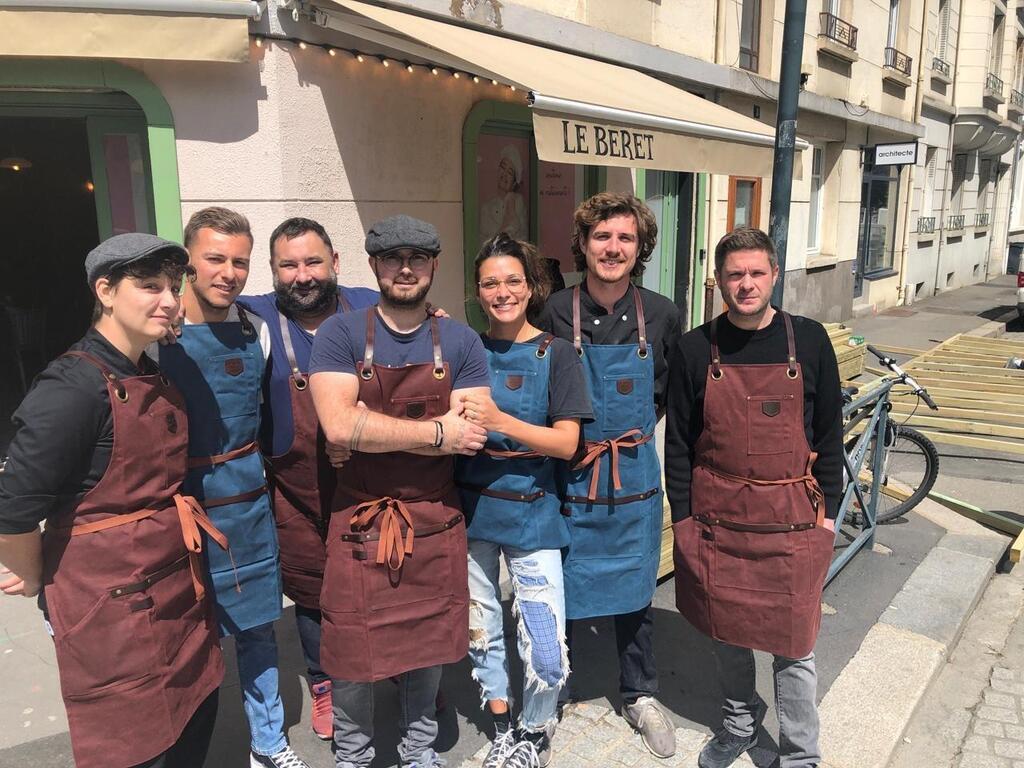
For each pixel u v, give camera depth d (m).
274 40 4.56
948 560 4.30
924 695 3.22
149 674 1.90
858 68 12.51
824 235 12.84
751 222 10.26
